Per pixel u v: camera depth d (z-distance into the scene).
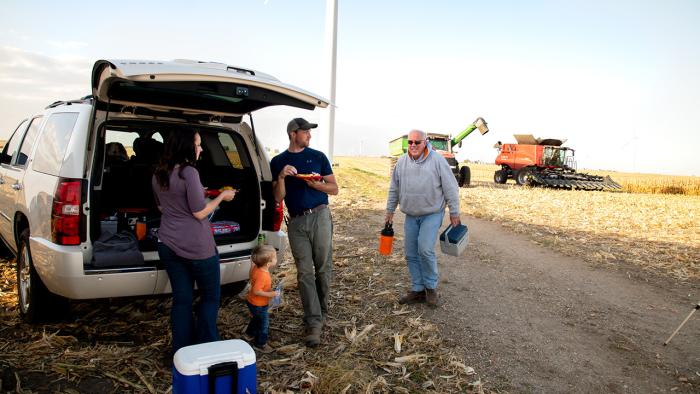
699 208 16.78
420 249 5.03
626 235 10.58
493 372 3.76
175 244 3.28
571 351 4.22
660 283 6.63
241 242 4.22
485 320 4.89
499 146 30.55
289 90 3.70
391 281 5.99
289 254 6.98
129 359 3.57
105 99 3.66
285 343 4.04
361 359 3.82
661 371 3.89
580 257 8.11
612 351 4.26
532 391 3.49
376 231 9.46
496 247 8.70
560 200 17.89
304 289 4.10
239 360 2.65
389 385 3.44
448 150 25.23
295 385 3.34
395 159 26.98
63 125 3.96
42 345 3.67
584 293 6.02
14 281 5.23
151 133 4.84
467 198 17.61
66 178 3.45
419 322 4.65
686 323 5.04
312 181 3.97
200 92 3.50
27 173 4.25
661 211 15.49
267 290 3.88
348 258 7.09
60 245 3.42
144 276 3.54
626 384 3.65
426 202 4.98
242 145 4.37
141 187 4.48
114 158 4.65
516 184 28.53
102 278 3.42
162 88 3.45
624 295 6.00
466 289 5.95
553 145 29.73
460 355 4.03
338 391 3.30
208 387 2.58
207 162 4.96
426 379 3.57
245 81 3.49
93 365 3.43
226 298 5.01
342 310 4.93
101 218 4.15
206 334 3.42
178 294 3.37
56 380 3.22
